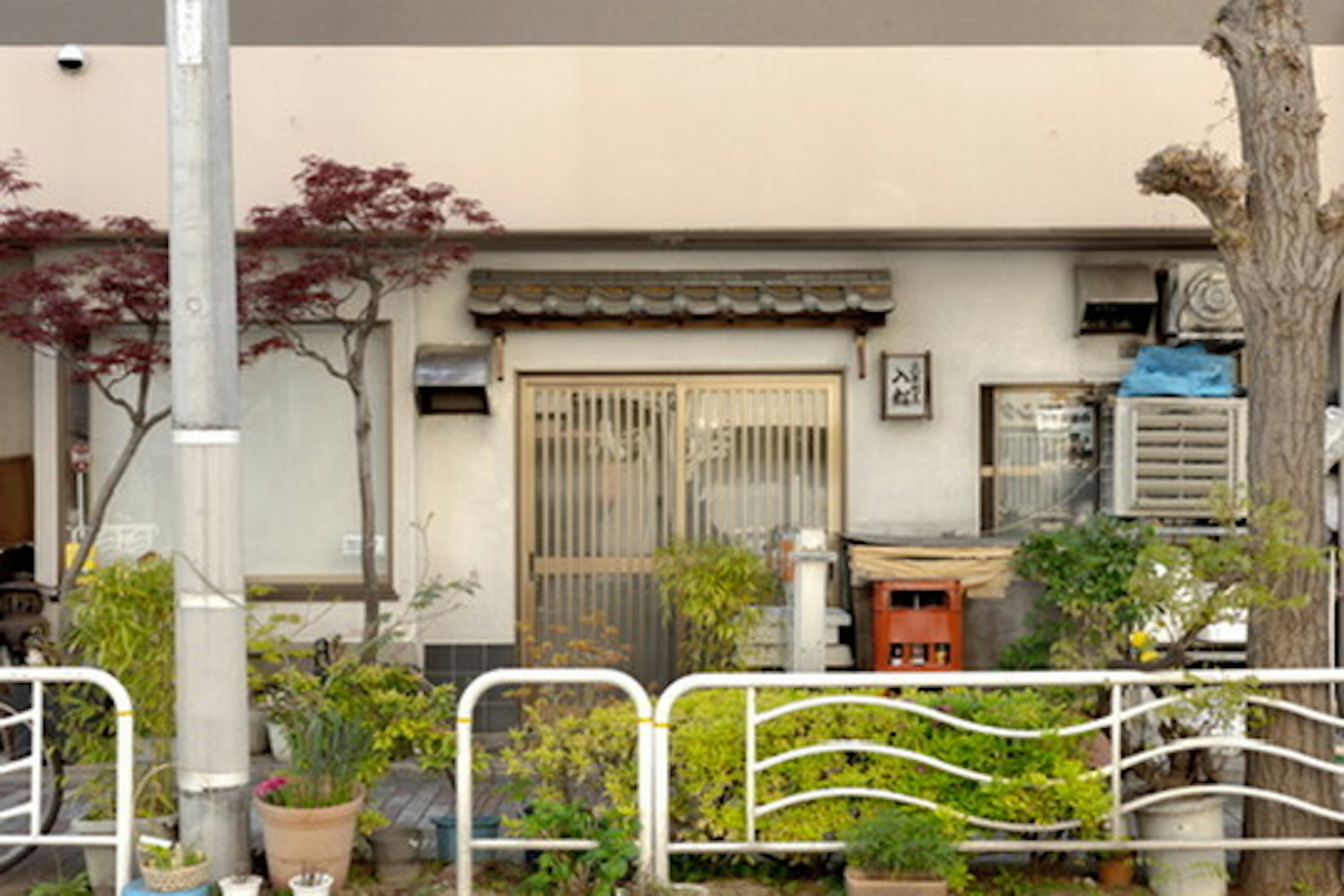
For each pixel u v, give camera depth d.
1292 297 5.77
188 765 5.59
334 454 8.96
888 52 8.58
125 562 6.41
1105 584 7.34
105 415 8.91
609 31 8.56
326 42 8.52
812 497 9.07
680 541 8.73
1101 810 5.60
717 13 8.55
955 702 5.82
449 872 6.07
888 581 8.16
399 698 6.00
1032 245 8.90
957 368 9.01
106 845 5.64
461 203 8.12
